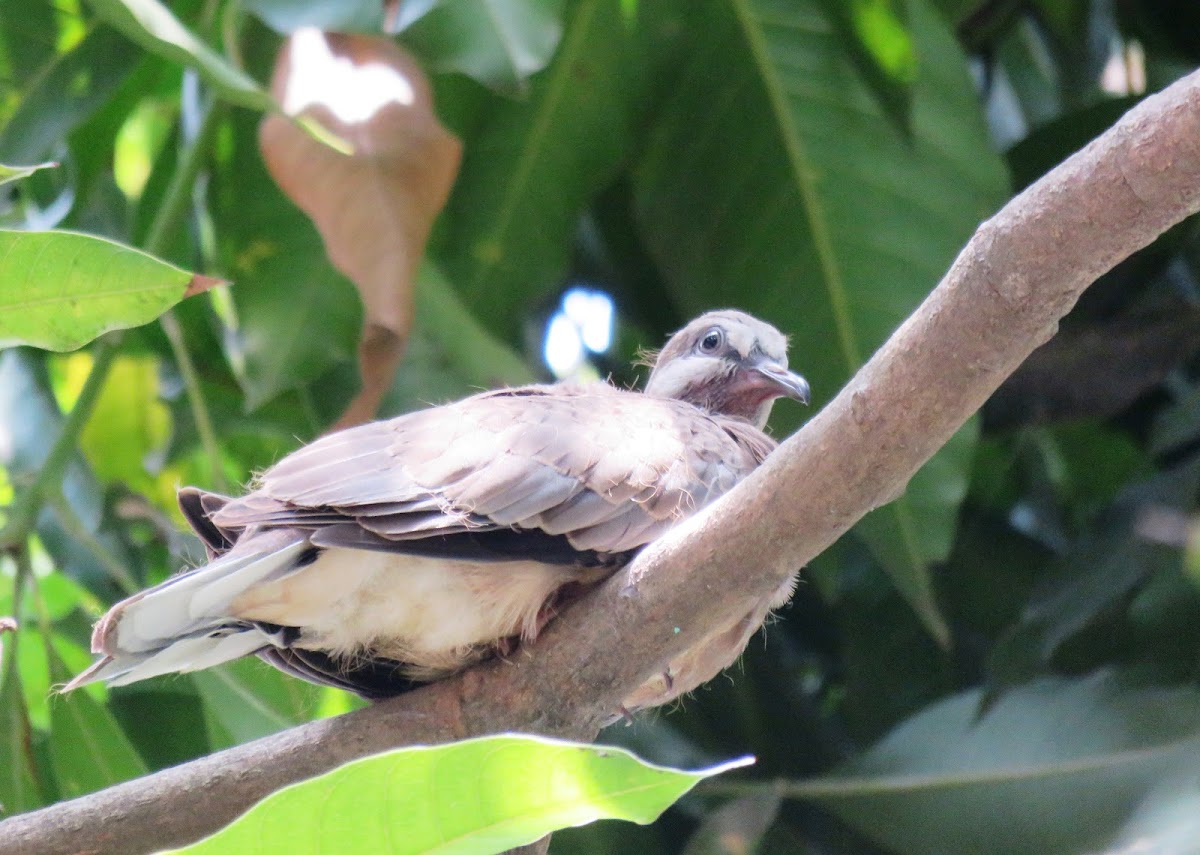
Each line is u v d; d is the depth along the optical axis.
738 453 8.02
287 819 4.84
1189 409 11.27
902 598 11.99
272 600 6.79
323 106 8.80
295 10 8.88
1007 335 5.86
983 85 13.69
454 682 7.03
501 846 4.94
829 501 6.25
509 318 11.27
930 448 6.16
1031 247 5.71
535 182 11.15
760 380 10.30
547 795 4.87
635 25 10.88
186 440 11.81
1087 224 5.63
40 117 10.02
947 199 10.70
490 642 7.07
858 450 6.13
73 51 10.03
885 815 9.91
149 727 10.78
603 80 11.01
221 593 6.50
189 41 7.56
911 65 10.10
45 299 5.62
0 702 8.82
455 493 6.90
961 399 6.02
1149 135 5.48
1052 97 14.34
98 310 5.66
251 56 10.51
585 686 6.90
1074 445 13.54
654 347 12.93
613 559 7.18
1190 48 13.33
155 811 6.56
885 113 10.33
